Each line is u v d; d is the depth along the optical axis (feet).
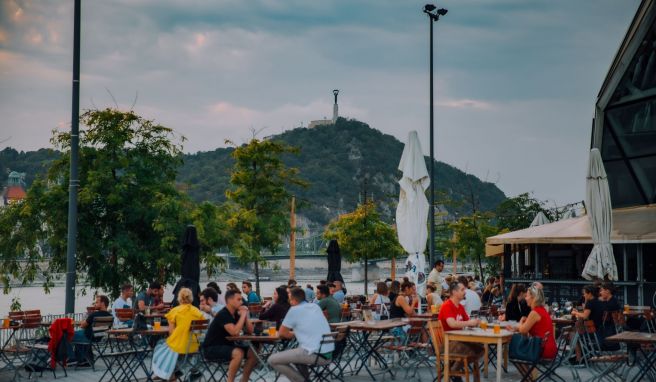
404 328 52.70
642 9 86.74
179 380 44.29
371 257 137.90
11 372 52.42
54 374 49.14
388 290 63.26
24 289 356.59
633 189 95.61
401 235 67.62
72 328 50.31
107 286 88.22
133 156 88.28
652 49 89.66
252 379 47.75
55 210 84.33
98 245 85.97
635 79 92.63
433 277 77.46
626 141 95.55
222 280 463.01
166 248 86.43
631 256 94.38
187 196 90.53
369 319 48.37
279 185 112.78
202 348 42.19
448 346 41.52
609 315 48.26
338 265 84.89
